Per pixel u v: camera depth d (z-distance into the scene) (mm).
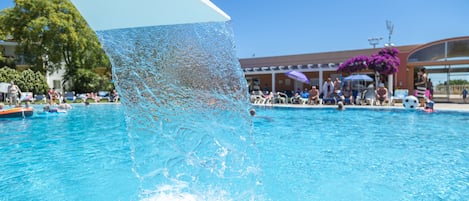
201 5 2285
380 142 6348
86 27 26688
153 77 2736
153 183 2953
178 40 2652
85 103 18641
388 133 7555
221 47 2686
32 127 9047
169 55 2689
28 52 24984
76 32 25844
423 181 3787
